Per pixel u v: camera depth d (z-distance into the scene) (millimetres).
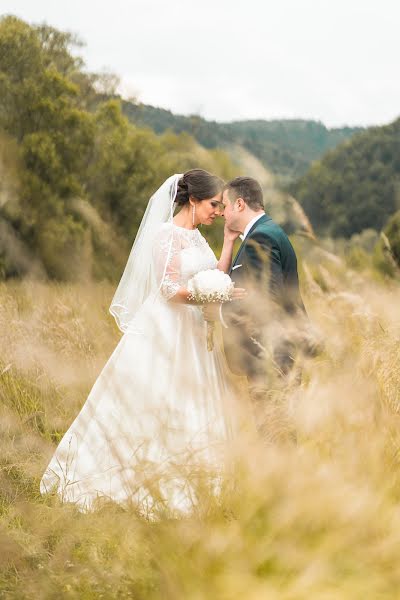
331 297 4188
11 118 26391
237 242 10359
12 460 3686
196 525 2445
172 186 4043
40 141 24562
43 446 3889
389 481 2492
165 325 3898
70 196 24250
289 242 3982
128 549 2494
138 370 3826
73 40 30109
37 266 8953
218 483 2686
